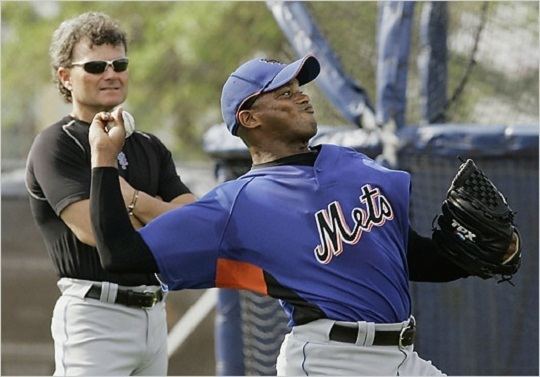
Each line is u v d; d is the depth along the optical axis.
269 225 12.29
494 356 20.89
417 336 20.83
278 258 12.28
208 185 32.16
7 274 29.22
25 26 49.41
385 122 20.77
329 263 12.29
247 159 21.72
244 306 21.92
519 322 20.91
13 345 29.05
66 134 16.02
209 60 44.66
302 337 12.52
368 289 12.36
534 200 20.77
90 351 16.03
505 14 25.39
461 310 20.91
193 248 12.20
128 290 16.14
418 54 24.44
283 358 12.82
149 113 49.06
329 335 12.32
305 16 22.08
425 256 13.55
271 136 12.70
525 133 20.48
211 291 28.22
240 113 12.68
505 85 25.58
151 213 15.90
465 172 13.19
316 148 13.08
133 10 46.88
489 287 20.94
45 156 15.92
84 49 16.28
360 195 12.57
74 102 16.52
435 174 20.62
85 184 15.72
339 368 12.38
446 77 23.09
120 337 16.14
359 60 24.62
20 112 57.97
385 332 12.41
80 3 48.09
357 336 12.30
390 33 20.84
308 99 12.84
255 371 21.80
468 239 13.12
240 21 43.91
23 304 29.14
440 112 22.98
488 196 13.05
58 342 16.38
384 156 20.70
